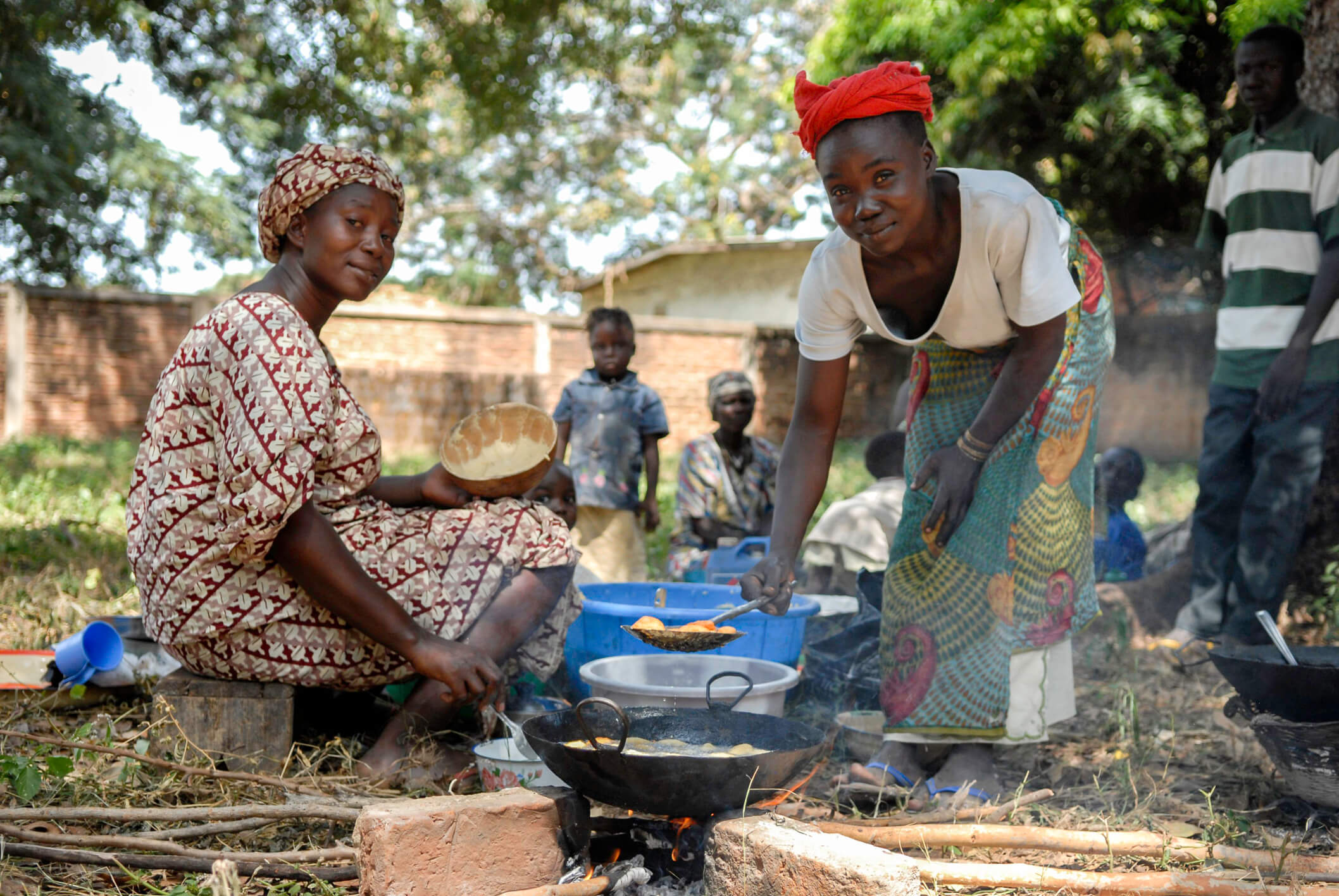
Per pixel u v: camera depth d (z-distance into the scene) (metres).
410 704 2.91
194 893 2.09
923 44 10.97
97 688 3.50
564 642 3.35
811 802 2.75
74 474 10.70
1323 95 5.36
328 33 9.54
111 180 16.02
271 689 2.87
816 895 1.89
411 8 9.93
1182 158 11.63
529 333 17.42
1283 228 4.62
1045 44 10.38
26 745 2.89
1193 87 11.42
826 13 26.73
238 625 2.81
